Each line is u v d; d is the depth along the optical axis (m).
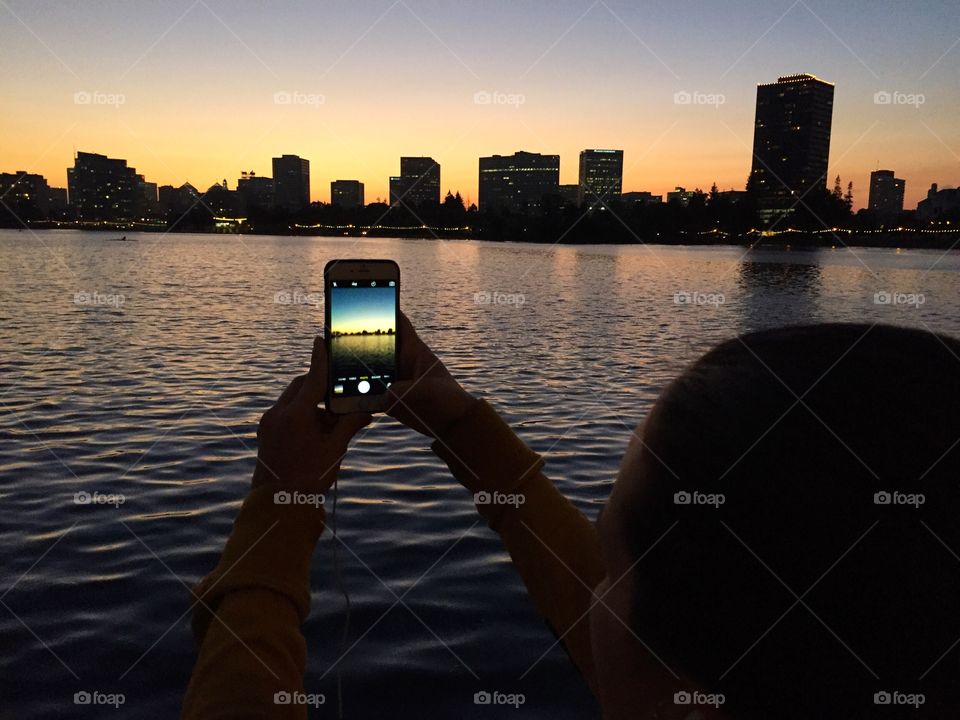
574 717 3.39
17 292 30.11
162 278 40.28
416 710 3.45
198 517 5.83
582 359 14.55
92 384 11.69
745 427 0.40
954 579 0.36
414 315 23.53
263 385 11.73
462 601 4.46
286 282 38.28
